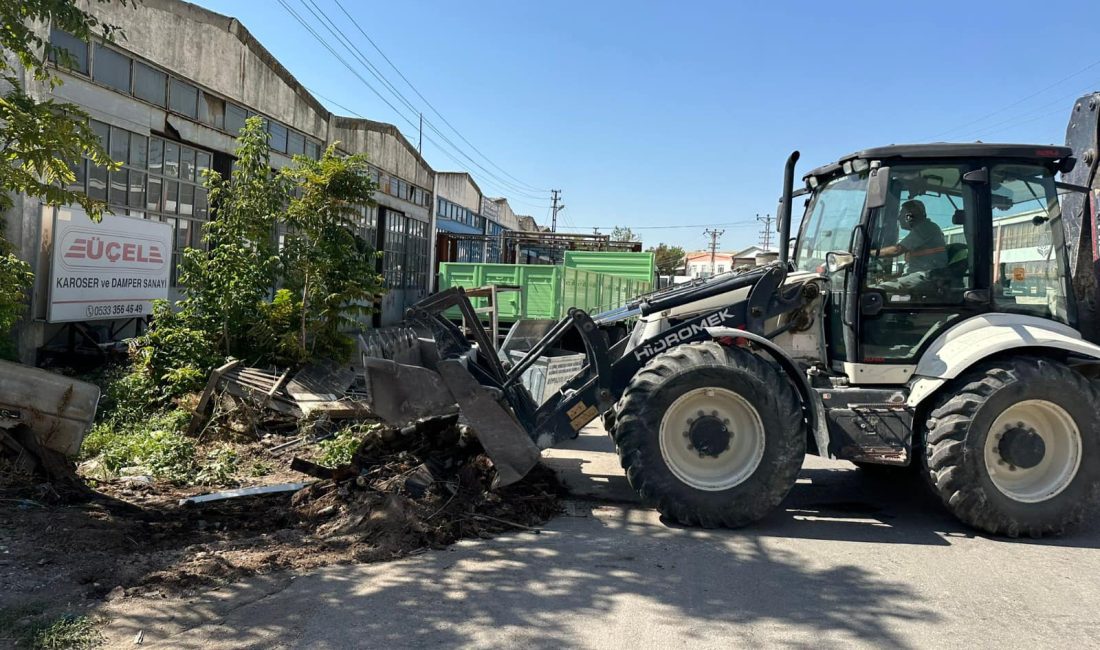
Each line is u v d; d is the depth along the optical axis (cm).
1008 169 540
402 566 409
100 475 566
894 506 573
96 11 996
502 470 499
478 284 1342
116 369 880
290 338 861
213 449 657
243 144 884
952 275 541
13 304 702
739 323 548
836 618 363
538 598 375
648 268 1611
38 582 363
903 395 528
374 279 965
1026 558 458
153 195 1155
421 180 2498
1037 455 494
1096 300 581
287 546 427
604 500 565
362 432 702
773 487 494
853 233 549
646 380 502
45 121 482
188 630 328
